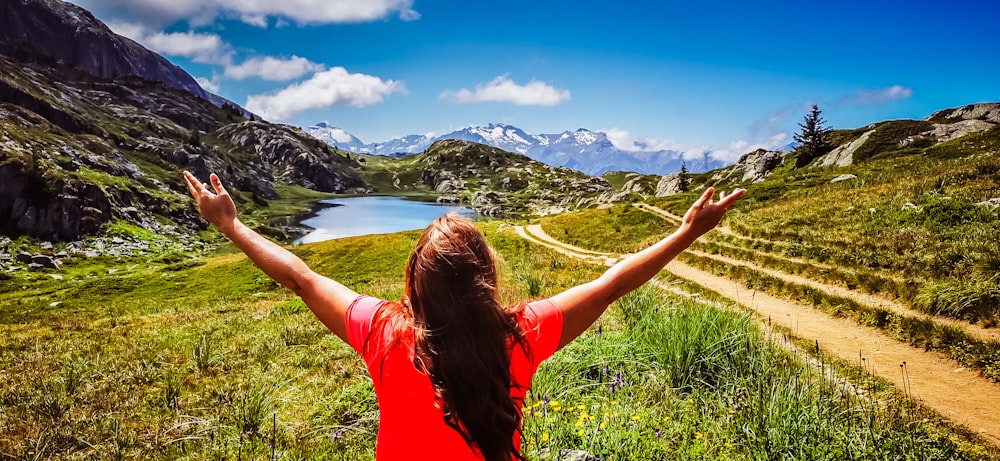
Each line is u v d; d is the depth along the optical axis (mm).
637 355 8750
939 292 14539
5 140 159000
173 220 173750
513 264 35125
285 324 17203
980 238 18750
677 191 123812
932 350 12227
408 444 1656
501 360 1629
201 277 57375
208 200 2111
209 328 18078
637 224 55344
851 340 13641
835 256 21453
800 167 96000
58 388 11039
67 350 15938
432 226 1824
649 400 7352
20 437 8359
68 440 8164
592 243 50281
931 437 7371
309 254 61031
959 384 10352
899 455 6277
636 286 1932
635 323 11000
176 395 10156
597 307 1882
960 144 57125
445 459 1637
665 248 1933
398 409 1686
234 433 7625
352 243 63344
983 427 8359
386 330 1752
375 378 1756
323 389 9898
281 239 169125
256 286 49344
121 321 22844
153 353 14406
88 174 166125
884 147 82875
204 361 12469
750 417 6418
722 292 20828
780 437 5934
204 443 7461
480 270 1688
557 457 5203
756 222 32375
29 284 93750
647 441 5891
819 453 5777
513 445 1694
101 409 9633
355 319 1839
